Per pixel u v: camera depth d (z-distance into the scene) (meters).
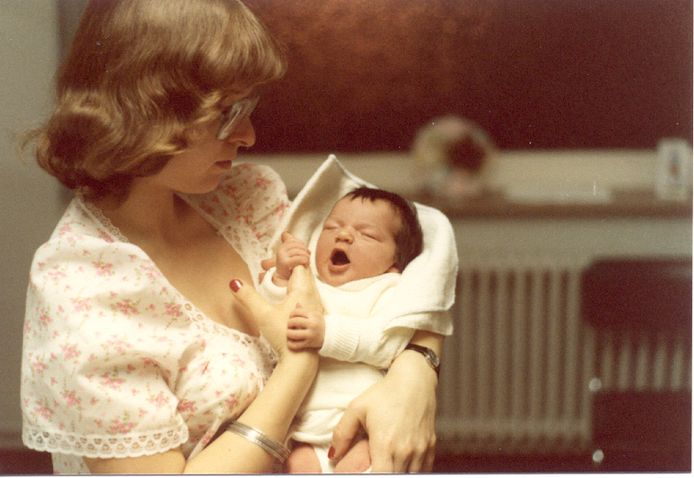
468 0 1.96
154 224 1.01
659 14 1.99
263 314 0.98
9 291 1.80
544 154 2.12
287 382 0.93
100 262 0.89
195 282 1.04
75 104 0.87
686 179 2.09
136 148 0.85
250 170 1.22
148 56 0.83
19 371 1.80
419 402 0.99
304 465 0.99
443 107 2.05
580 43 2.03
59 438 0.83
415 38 1.97
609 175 2.10
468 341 2.25
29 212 1.81
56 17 1.54
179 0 0.86
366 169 2.07
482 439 2.02
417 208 1.27
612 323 2.03
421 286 1.09
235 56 0.85
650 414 1.81
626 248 2.10
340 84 2.00
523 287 2.20
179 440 0.86
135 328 0.87
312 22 1.89
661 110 2.08
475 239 2.19
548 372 2.15
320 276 1.17
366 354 1.02
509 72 2.04
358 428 1.00
